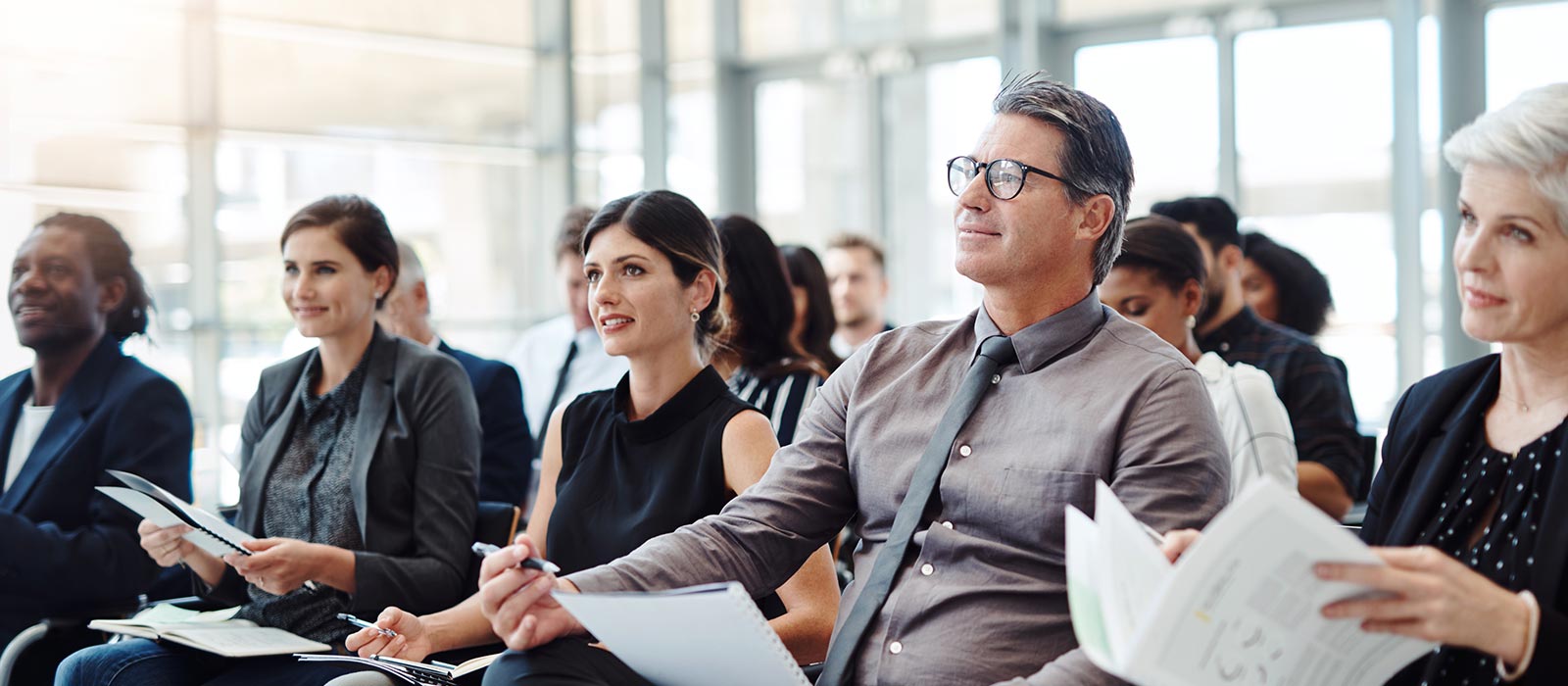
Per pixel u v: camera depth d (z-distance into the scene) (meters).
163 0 7.17
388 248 2.76
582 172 8.99
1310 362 3.17
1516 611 1.22
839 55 8.91
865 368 2.00
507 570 1.69
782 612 2.25
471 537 2.65
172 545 2.50
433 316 8.38
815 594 2.17
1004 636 1.70
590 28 9.01
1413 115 6.71
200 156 7.34
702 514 2.25
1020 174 1.80
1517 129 1.41
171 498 2.29
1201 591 1.15
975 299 8.55
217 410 7.36
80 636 2.71
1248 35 7.34
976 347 1.89
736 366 3.17
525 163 8.76
